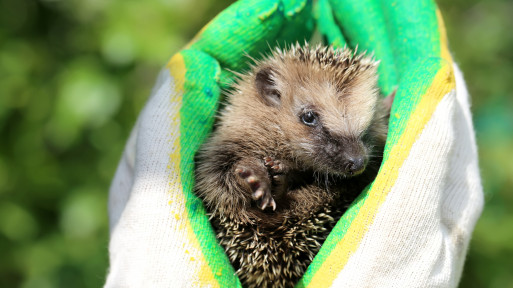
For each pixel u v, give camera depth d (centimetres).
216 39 33
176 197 31
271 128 34
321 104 34
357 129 33
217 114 34
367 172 34
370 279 29
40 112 49
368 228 30
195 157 33
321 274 30
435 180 30
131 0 48
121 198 33
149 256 30
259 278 32
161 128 31
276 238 32
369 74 34
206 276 30
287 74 35
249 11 33
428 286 29
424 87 30
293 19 34
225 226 32
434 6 34
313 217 32
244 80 35
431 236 30
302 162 34
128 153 33
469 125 33
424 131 30
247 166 33
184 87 32
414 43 33
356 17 35
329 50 35
